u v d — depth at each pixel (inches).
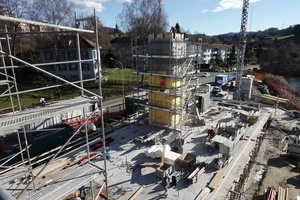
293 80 2469.2
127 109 1000.2
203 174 546.6
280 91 1595.7
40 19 1633.9
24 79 1734.7
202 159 617.0
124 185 505.0
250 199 526.6
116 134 761.6
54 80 1715.1
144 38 2249.0
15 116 292.5
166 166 558.6
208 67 2955.2
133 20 2281.0
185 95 769.6
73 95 1418.6
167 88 713.6
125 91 1519.4
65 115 840.9
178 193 480.7
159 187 500.1
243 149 670.5
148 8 2239.2
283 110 1165.1
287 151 713.0
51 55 1815.9
